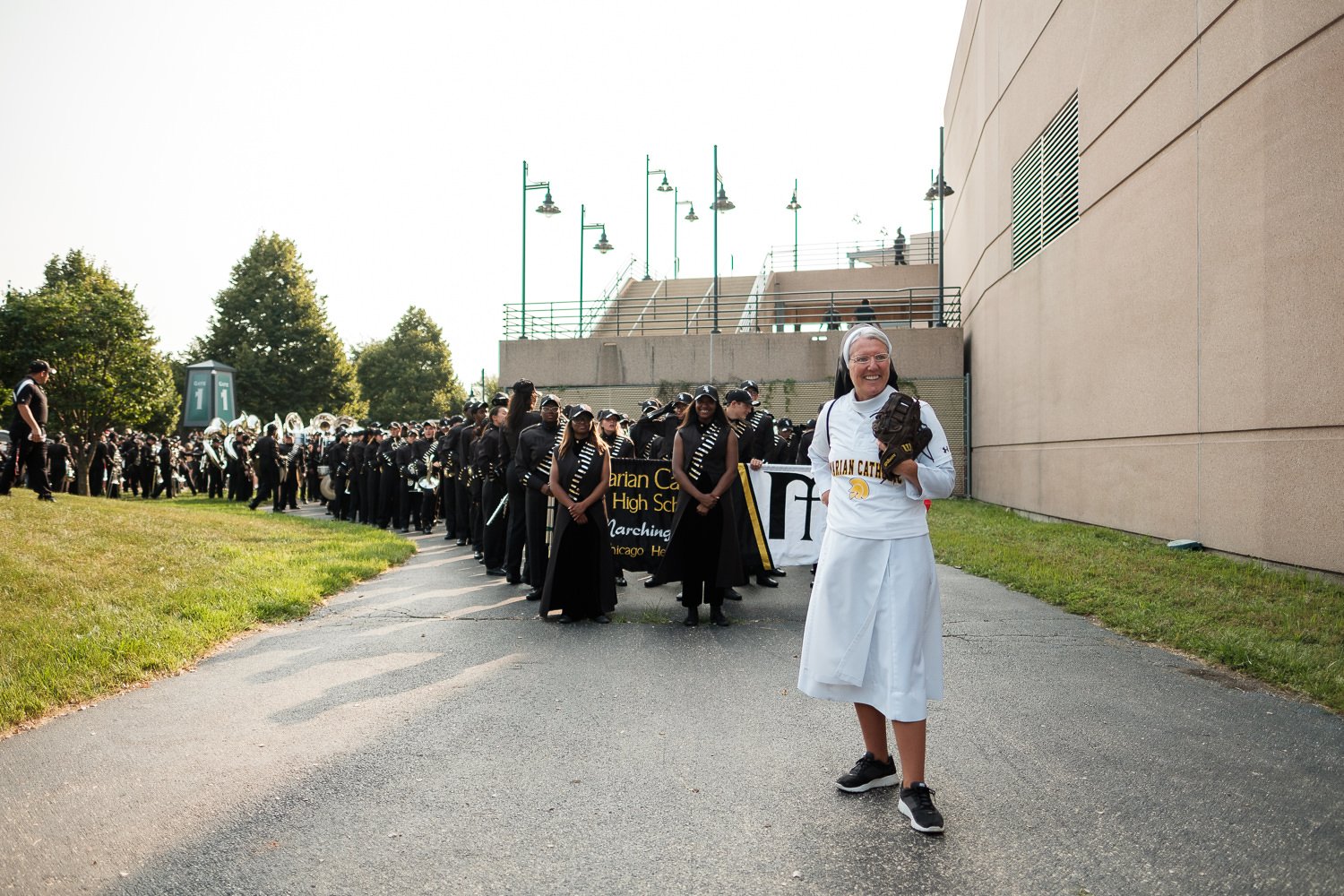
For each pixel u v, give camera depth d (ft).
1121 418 43.96
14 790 12.54
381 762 13.79
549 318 100.53
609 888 9.85
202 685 18.13
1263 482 31.76
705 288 131.34
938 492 11.81
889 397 12.17
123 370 101.50
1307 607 24.53
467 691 17.85
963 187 89.81
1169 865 10.36
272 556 34.81
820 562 12.78
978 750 14.37
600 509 25.11
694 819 11.73
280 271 192.13
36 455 42.52
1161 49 39.22
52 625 20.92
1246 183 32.50
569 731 15.33
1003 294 67.56
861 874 10.15
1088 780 13.03
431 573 35.29
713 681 18.74
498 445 33.96
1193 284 36.55
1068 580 29.99
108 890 9.76
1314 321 28.86
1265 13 31.19
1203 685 18.34
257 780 13.01
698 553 24.18
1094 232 47.42
